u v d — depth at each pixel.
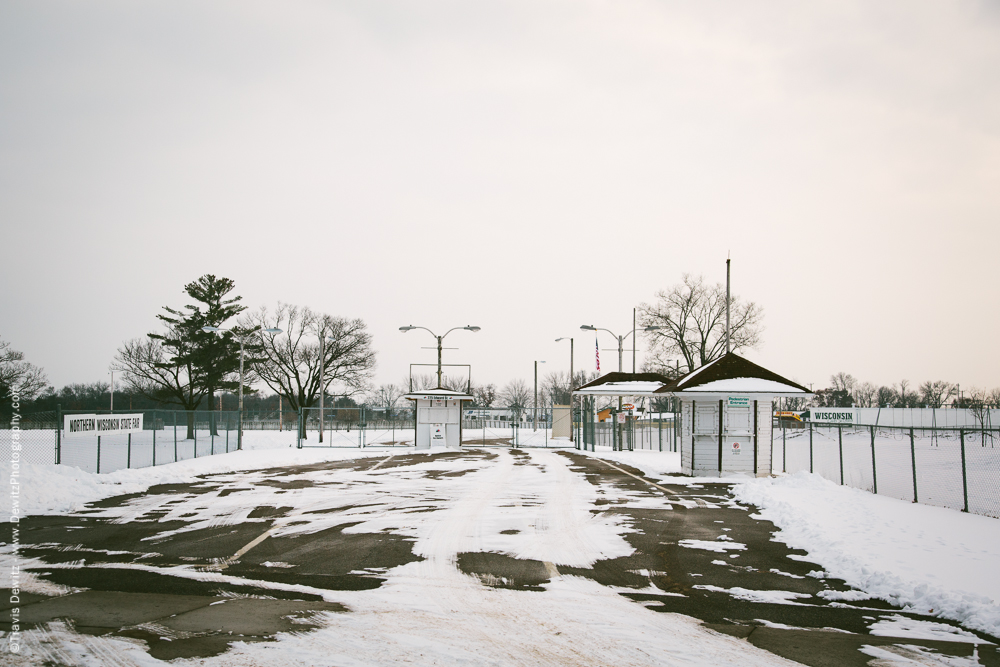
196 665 6.64
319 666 6.71
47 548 12.50
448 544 13.10
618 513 17.06
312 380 65.94
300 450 39.66
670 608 9.07
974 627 8.24
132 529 14.51
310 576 10.56
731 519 16.30
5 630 7.59
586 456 36.88
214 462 29.58
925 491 22.92
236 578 10.36
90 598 9.04
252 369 60.50
